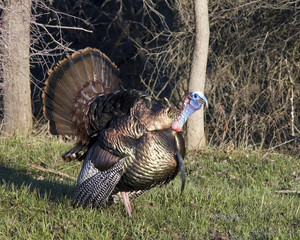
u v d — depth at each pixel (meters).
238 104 32.75
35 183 17.84
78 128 14.72
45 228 13.68
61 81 14.70
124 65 46.97
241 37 33.06
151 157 13.30
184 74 33.81
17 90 27.30
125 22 45.19
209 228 14.58
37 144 25.14
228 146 27.77
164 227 14.47
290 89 32.22
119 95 14.02
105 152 13.66
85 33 47.38
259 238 14.07
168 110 13.52
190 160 24.78
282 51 31.88
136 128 13.43
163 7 38.47
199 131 28.52
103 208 15.63
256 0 31.72
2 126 27.78
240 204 16.88
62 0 45.59
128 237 13.73
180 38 33.72
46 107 14.72
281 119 32.97
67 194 16.80
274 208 16.80
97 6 48.34
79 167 21.45
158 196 17.11
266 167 23.45
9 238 13.34
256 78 32.91
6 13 24.91
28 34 25.73
